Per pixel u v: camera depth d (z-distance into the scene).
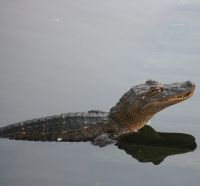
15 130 11.51
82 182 9.44
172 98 11.52
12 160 10.28
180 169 10.12
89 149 11.10
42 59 15.79
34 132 11.55
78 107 12.95
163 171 10.02
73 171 9.91
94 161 10.46
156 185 9.39
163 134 11.64
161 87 11.66
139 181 9.55
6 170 9.79
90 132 11.74
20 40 16.88
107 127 11.85
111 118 11.93
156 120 12.34
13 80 14.39
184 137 11.45
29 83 14.30
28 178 9.49
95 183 9.41
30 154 10.68
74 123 11.74
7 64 15.31
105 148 11.16
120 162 10.41
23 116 12.42
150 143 11.33
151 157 10.66
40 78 14.66
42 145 11.23
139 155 10.77
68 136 11.67
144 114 11.63
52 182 9.38
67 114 11.95
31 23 18.03
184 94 11.55
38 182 9.34
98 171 9.98
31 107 12.92
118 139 11.70
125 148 11.16
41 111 12.70
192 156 10.66
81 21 18.38
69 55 16.14
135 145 11.30
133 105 11.59
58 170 9.93
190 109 12.81
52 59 15.84
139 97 11.56
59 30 17.73
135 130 11.93
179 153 10.80
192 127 11.95
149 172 9.98
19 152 10.73
